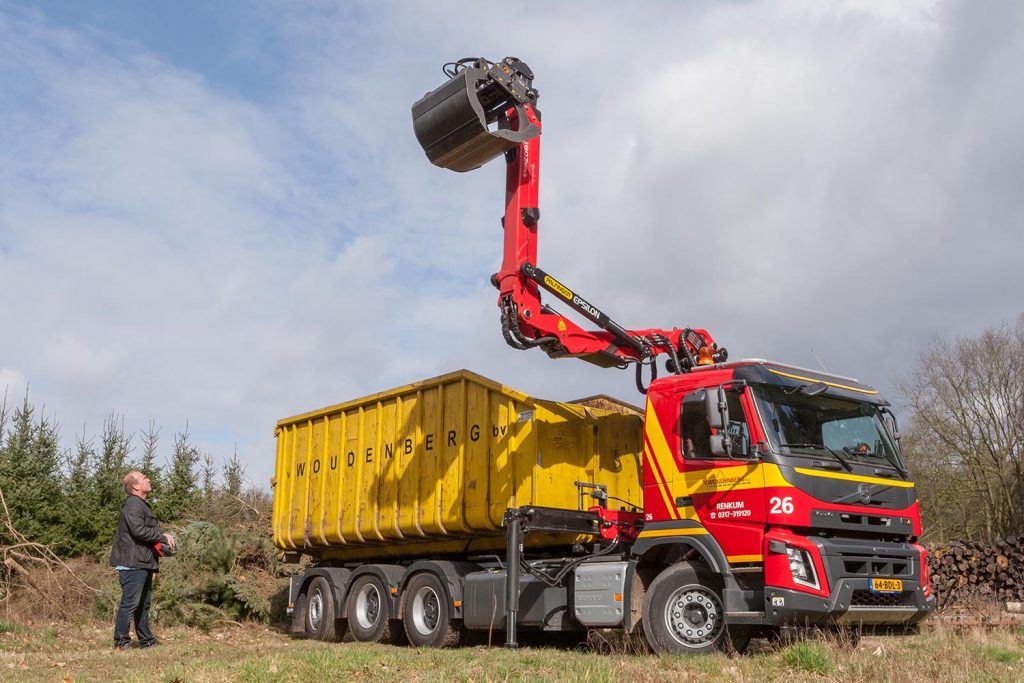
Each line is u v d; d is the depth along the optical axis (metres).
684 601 8.99
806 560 8.34
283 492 14.98
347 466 13.74
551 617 10.18
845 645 7.86
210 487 18.55
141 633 10.81
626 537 10.33
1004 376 23.67
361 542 13.53
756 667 7.50
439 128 10.55
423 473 12.27
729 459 8.88
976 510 23.61
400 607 12.12
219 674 7.37
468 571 11.68
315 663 7.52
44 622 13.22
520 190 10.73
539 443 10.72
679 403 9.48
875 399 9.63
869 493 8.90
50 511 17.19
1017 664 7.43
